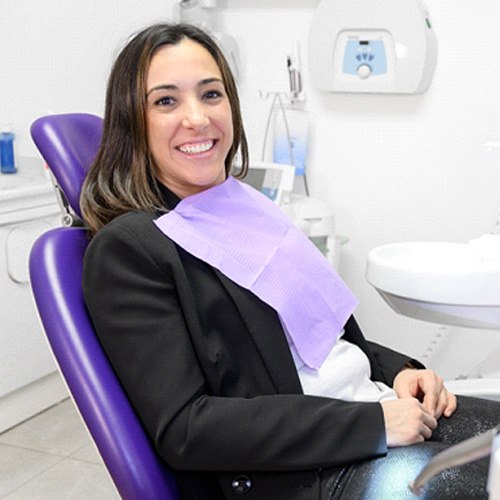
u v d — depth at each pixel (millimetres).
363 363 1364
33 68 2764
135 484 1104
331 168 2613
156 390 1114
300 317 1277
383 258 1727
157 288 1154
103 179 1291
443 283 1544
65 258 1257
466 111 2391
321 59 2455
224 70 1353
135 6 2742
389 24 2330
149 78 1250
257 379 1213
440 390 1374
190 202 1302
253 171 2348
